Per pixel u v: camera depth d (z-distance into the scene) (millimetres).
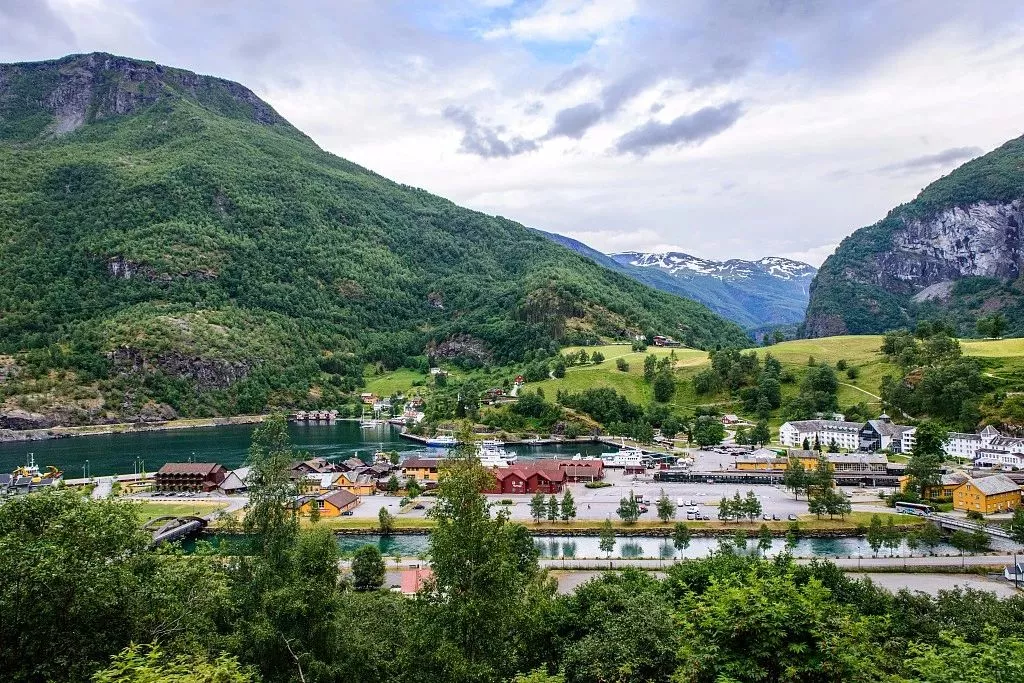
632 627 43188
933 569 102938
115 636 40594
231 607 47938
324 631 44375
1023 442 187000
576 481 183750
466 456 40938
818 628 31812
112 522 43531
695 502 153500
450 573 38031
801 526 130625
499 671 37125
